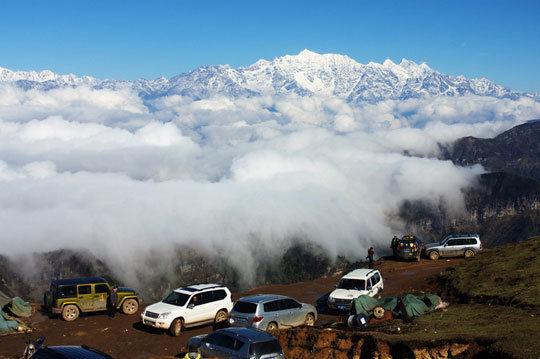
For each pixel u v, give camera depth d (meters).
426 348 18.86
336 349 20.55
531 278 26.23
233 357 17.47
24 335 24.02
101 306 27.09
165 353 21.58
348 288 28.44
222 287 25.94
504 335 18.52
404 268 39.88
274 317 22.88
